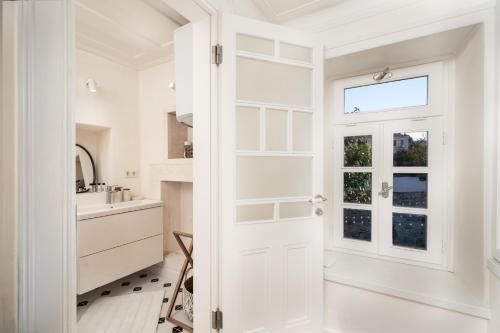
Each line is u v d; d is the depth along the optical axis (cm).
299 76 166
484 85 138
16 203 58
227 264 142
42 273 62
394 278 166
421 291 148
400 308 152
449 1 147
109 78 278
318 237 167
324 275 174
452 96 179
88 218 213
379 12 166
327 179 225
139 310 215
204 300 147
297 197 163
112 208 242
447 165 180
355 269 181
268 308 153
